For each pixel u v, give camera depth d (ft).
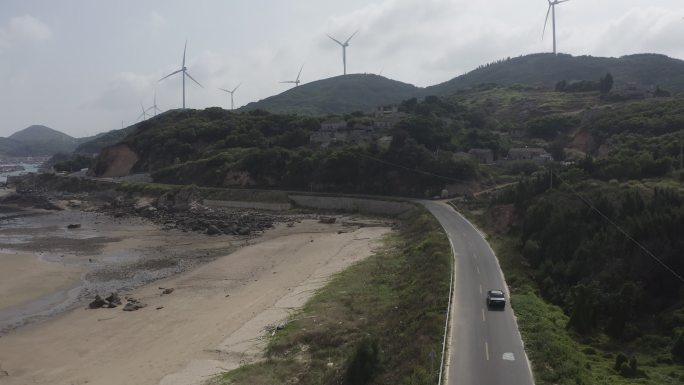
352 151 449.06
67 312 188.85
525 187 264.93
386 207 380.37
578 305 130.00
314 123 595.88
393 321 145.79
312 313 164.66
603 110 492.54
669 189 194.49
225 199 449.48
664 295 139.85
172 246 304.30
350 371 109.91
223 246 301.63
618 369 107.24
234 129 603.67
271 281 217.77
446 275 169.37
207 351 146.51
